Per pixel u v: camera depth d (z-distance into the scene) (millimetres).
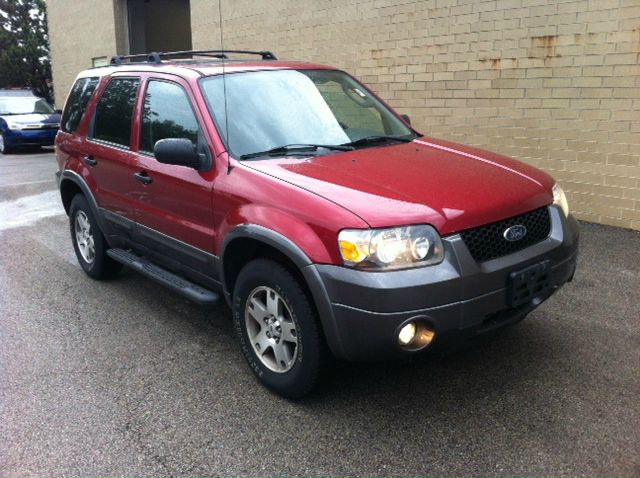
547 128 6770
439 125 7898
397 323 2736
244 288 3422
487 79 7219
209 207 3572
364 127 4168
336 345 2918
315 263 2885
